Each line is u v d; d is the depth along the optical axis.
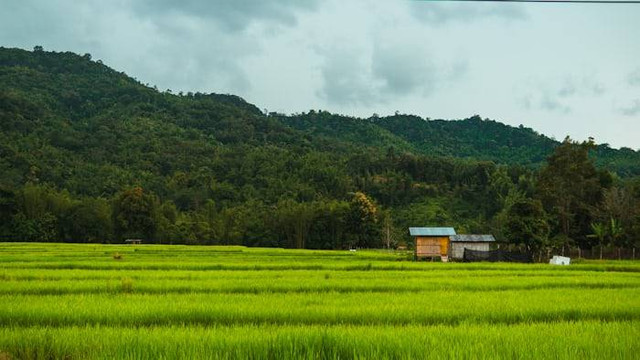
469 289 24.50
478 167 118.12
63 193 96.50
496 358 11.03
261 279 26.36
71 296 19.58
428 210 108.62
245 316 16.02
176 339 12.45
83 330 13.66
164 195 117.00
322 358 11.48
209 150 145.75
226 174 128.62
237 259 45.72
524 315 16.92
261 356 11.52
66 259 40.22
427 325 15.27
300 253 59.03
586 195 71.38
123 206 90.75
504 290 23.95
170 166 132.38
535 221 58.19
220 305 17.33
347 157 147.50
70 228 88.19
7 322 15.38
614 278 29.84
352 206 93.19
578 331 13.90
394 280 26.86
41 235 84.38
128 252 53.06
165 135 156.88
